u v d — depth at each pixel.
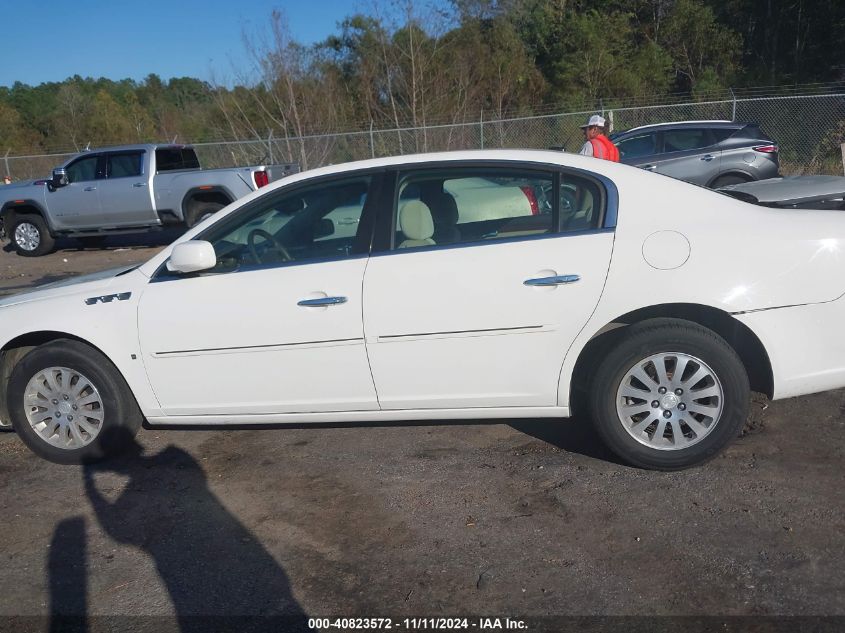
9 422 4.91
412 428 4.91
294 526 3.83
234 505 4.08
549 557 3.41
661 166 12.66
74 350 4.49
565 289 3.91
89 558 3.64
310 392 4.27
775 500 3.75
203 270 4.36
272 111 24.36
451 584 3.26
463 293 3.99
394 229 4.19
